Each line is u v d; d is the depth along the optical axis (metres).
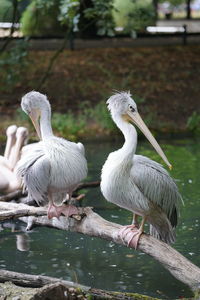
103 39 27.80
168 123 18.45
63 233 10.30
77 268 8.77
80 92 21.09
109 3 16.16
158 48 26.09
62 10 14.93
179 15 47.03
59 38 26.36
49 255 9.29
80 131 17.27
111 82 21.88
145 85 21.88
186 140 16.72
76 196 11.62
